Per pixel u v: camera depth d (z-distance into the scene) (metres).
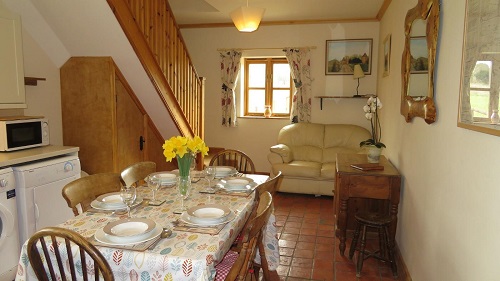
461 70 1.68
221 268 1.99
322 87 6.02
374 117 5.27
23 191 2.66
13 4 3.11
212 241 1.63
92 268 1.55
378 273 2.93
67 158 3.09
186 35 6.43
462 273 1.64
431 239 2.16
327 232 3.76
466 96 1.61
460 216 1.69
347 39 5.84
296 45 6.04
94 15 3.12
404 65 2.98
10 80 2.97
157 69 3.78
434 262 2.08
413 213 2.65
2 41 2.88
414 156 2.67
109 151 3.75
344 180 3.10
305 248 3.37
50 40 3.48
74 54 3.64
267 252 2.41
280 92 6.38
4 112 3.28
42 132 3.23
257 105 6.50
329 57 5.93
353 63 5.86
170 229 1.75
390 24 4.32
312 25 5.94
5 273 2.58
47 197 2.86
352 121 5.98
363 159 3.73
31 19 3.27
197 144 2.08
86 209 2.15
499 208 1.29
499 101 1.27
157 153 4.71
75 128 3.77
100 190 2.30
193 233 1.71
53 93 3.68
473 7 1.54
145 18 3.48
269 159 5.26
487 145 1.41
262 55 6.18
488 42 1.38
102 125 3.72
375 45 5.75
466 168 1.63
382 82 4.91
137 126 4.16
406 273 2.74
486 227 1.40
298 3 4.80
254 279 2.39
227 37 6.28
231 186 2.44
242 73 6.42
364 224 2.89
